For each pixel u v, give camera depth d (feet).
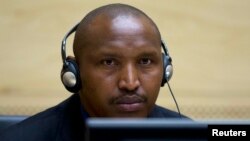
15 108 26.25
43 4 26.73
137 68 10.08
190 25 27.25
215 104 27.04
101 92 10.14
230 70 27.48
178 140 5.97
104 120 5.95
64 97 26.71
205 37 27.35
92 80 10.23
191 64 27.22
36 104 26.37
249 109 27.20
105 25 10.12
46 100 26.55
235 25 27.58
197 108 26.91
